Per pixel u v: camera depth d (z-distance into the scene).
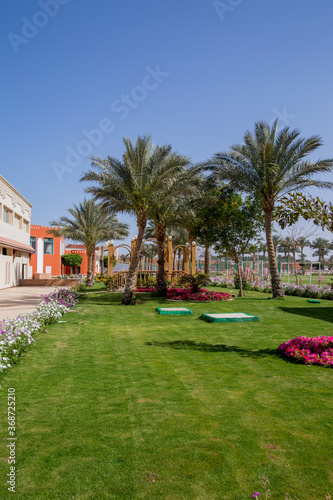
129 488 2.52
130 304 15.07
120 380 4.93
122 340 7.74
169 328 9.24
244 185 17.23
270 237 17.11
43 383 4.82
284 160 16.33
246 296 18.69
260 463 2.82
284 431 3.36
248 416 3.70
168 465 2.80
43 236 44.41
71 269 51.03
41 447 3.08
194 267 24.16
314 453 2.97
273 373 5.21
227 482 2.58
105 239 34.91
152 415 3.73
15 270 31.23
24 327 7.25
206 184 19.56
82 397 4.27
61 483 2.58
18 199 30.94
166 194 15.77
